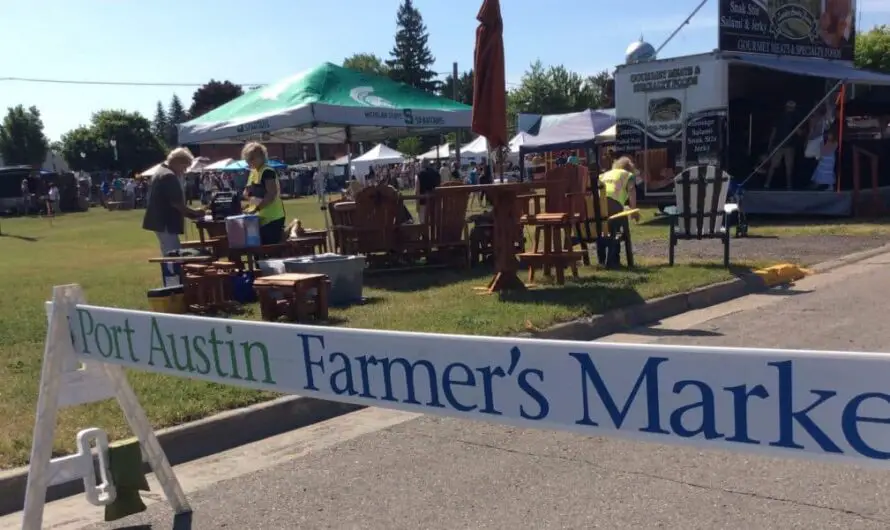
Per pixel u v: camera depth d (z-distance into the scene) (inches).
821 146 716.7
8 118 2719.0
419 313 310.5
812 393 74.4
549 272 382.3
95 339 140.0
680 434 82.6
